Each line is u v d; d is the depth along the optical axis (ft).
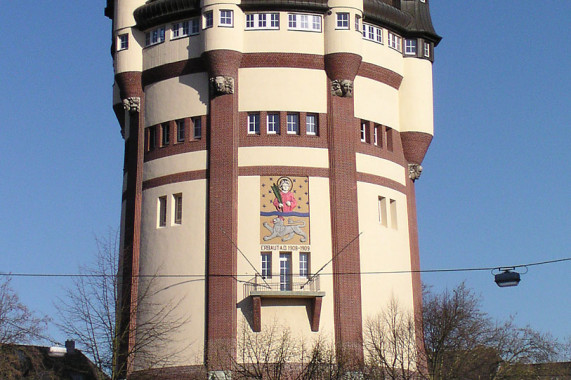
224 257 191.11
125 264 203.92
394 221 208.44
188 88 202.39
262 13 200.95
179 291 194.08
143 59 209.46
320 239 193.88
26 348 228.22
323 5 200.34
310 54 200.03
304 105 198.70
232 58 196.95
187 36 203.62
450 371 205.16
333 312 191.21
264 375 182.91
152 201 202.69
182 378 188.03
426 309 219.82
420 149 216.13
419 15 220.23
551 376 237.86
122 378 193.88
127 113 216.54
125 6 211.00
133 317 196.54
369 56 208.23
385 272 201.46
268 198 194.49
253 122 198.39
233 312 188.44
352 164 199.21
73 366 233.96
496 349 220.23
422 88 217.36
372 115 207.21
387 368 182.70
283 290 190.19
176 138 202.80
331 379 171.12
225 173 194.49
